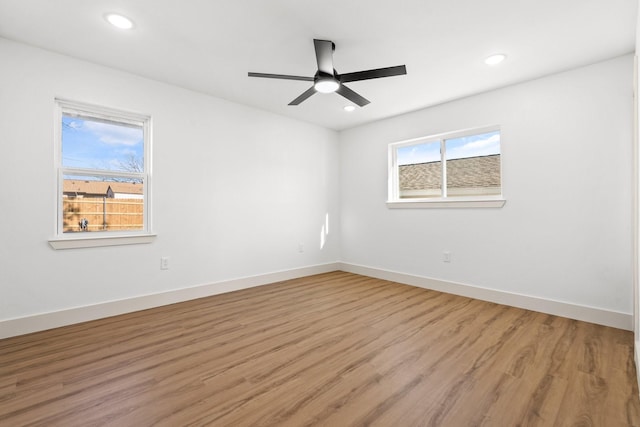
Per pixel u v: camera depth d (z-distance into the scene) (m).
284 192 4.29
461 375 1.85
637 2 1.90
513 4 1.95
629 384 1.74
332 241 4.97
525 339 2.35
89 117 2.83
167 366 1.95
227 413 1.50
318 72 2.31
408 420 1.45
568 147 2.83
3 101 2.36
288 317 2.84
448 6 1.97
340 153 5.04
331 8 2.00
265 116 4.06
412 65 2.76
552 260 2.93
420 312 2.98
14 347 2.20
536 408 1.54
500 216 3.27
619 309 2.58
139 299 3.02
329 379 1.81
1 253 2.35
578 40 2.35
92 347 2.21
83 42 2.42
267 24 2.18
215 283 3.58
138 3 1.95
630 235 2.53
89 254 2.75
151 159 3.12
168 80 3.13
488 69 2.83
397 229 4.25
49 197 2.55
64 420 1.44
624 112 2.56
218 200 3.62
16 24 2.18
